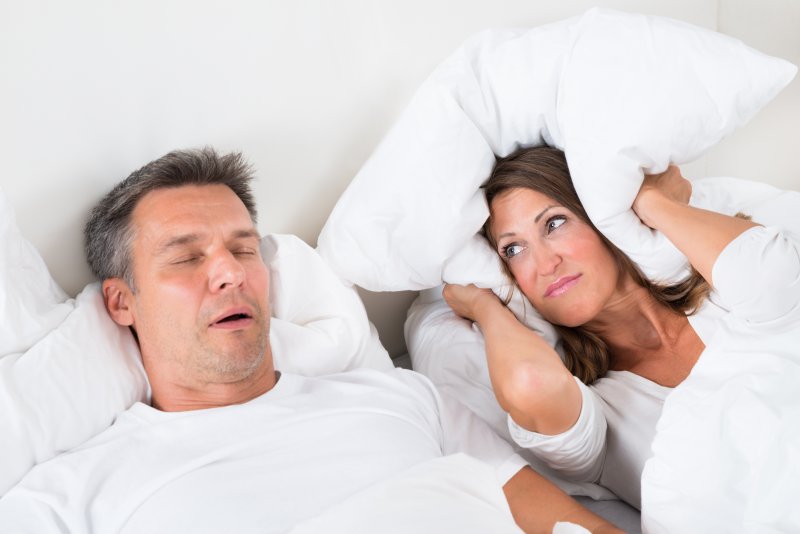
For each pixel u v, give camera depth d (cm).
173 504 86
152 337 104
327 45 127
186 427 96
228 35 118
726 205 130
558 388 103
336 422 99
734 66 105
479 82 120
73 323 102
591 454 110
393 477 86
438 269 124
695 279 117
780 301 93
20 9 102
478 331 131
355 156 137
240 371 103
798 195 127
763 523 84
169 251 103
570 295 119
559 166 120
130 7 109
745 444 89
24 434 92
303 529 80
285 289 122
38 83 105
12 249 98
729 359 96
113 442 95
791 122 174
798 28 169
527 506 104
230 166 112
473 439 113
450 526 79
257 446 94
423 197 117
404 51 133
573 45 113
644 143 106
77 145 110
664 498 95
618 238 113
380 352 130
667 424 97
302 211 135
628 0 152
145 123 115
